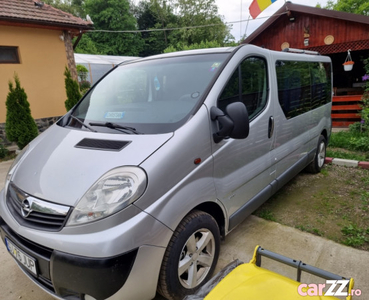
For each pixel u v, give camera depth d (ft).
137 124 7.38
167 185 6.10
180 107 7.53
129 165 5.90
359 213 11.28
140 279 5.64
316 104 14.33
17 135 22.31
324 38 28.96
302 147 13.03
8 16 24.23
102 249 5.23
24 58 26.91
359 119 27.37
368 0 69.05
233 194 8.24
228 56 8.48
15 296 7.72
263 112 9.43
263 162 9.64
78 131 7.80
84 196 5.63
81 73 58.75
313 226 10.47
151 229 5.69
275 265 8.53
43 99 28.71
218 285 4.74
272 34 32.09
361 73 39.93
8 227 6.70
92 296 5.44
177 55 9.60
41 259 5.71
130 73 9.82
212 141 7.24
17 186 6.79
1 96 25.61
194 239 6.82
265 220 11.08
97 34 120.98
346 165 17.01
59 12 29.96
